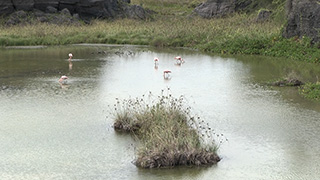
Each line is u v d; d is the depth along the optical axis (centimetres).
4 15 4122
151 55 2997
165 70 2409
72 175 1101
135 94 1848
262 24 3675
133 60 2769
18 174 1110
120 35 3800
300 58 2759
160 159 1143
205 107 1670
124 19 4628
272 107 1675
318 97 1797
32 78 2183
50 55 2973
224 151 1243
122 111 1580
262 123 1487
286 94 1875
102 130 1423
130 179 1072
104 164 1164
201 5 4916
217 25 3788
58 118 1537
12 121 1508
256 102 1745
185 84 2058
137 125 1422
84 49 3303
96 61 2722
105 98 1784
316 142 1316
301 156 1216
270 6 4497
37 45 3531
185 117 1413
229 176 1091
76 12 4597
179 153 1148
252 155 1218
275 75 2269
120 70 2408
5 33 3634
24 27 3844
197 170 1120
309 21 2892
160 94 1850
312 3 2883
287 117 1554
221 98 1805
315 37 2866
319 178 1087
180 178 1077
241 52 3055
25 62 2670
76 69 2434
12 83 2072
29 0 4256
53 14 4319
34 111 1614
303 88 1962
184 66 2542
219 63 2647
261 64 2603
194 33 3609
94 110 1623
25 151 1259
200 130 1392
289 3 3123
